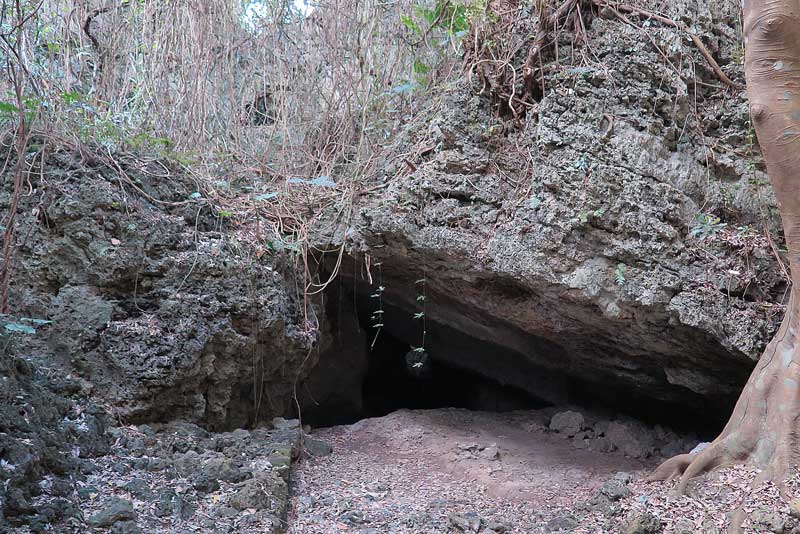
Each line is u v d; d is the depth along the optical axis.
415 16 6.16
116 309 4.58
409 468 5.06
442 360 7.23
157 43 5.95
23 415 3.67
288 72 6.18
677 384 5.37
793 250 3.90
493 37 5.48
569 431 5.98
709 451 4.20
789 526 3.58
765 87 3.75
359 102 6.05
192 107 5.97
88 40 6.01
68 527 3.27
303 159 6.06
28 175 4.56
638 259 4.75
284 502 4.04
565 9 5.23
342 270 5.99
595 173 4.79
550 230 4.80
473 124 5.38
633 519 3.79
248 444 4.72
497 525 3.98
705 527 3.71
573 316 5.12
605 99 4.99
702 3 5.11
